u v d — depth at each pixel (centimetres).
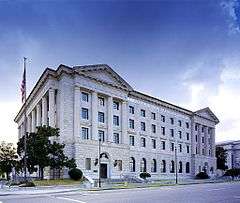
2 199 2344
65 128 5619
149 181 6178
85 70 5941
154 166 7675
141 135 7331
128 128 6938
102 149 5981
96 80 6144
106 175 6012
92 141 5847
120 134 6619
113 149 6222
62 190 3488
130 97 7144
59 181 4741
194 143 9275
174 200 2094
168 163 8119
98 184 4681
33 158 4672
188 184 5034
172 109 8525
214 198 2244
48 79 5959
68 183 4588
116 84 6575
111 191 3172
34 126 7338
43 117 6244
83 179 5128
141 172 7169
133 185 4569
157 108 7994
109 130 6278
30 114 7862
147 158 7425
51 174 5453
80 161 5556
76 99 5772
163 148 8081
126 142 6669
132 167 6981
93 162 5791
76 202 2047
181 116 8938
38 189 3656
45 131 4894
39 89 6644
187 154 8988
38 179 5244
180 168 8612
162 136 8038
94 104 6062
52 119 5756
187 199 2169
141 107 7444
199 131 9688
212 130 10419
